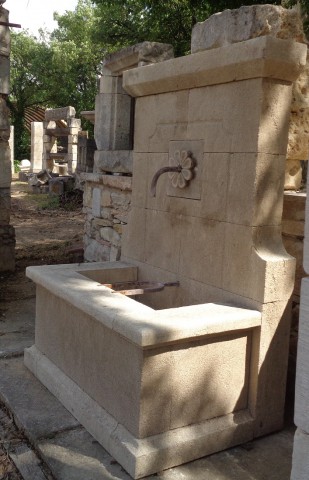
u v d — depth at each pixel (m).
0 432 3.00
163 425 2.62
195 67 3.07
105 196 5.33
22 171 22.19
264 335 2.79
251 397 2.86
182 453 2.61
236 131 2.89
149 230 3.73
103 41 14.23
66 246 8.07
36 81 27.89
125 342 2.62
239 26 3.00
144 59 4.84
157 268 3.65
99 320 2.72
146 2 10.99
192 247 3.29
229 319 2.65
